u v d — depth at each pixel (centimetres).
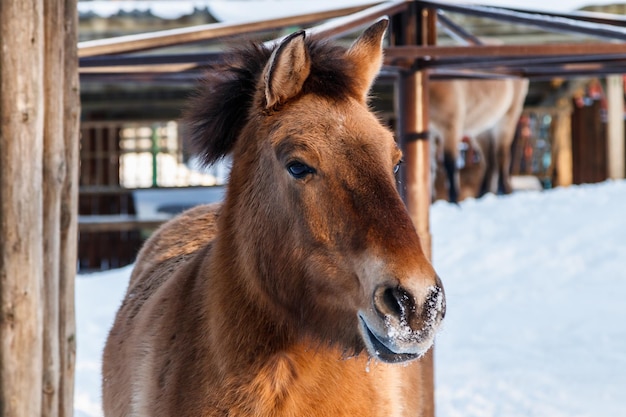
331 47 284
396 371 309
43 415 298
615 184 1419
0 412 282
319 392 276
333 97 266
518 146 1878
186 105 324
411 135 509
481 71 580
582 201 1277
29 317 284
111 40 491
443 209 1302
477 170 1725
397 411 296
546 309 877
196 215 408
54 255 299
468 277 1012
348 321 257
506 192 1591
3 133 278
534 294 930
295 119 260
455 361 722
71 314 314
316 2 1478
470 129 1491
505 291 945
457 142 1407
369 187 245
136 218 1400
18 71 278
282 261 263
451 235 1171
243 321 274
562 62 520
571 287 951
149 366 297
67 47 304
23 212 281
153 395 289
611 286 945
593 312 857
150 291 354
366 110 271
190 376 280
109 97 1634
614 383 653
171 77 519
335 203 247
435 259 1084
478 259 1068
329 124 256
